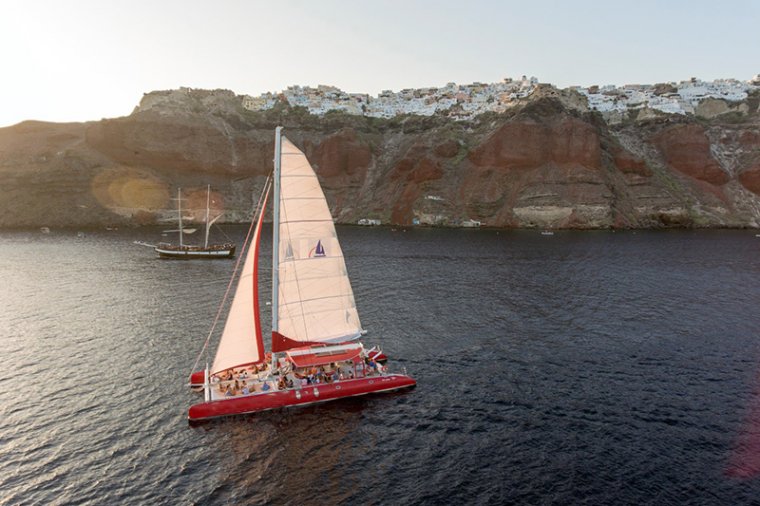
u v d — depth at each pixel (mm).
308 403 32938
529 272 86438
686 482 24828
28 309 58000
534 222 181250
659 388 35969
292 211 32406
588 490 24219
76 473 25250
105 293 67250
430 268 90750
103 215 191625
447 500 23484
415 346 45062
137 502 23031
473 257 105750
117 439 28531
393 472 25750
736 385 36469
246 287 33156
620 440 28828
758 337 47969
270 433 29406
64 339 46406
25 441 28203
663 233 162500
